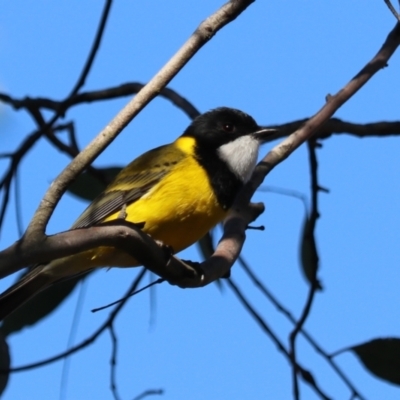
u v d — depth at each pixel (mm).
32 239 6762
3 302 10164
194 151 11148
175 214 10516
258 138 11656
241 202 10477
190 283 8664
